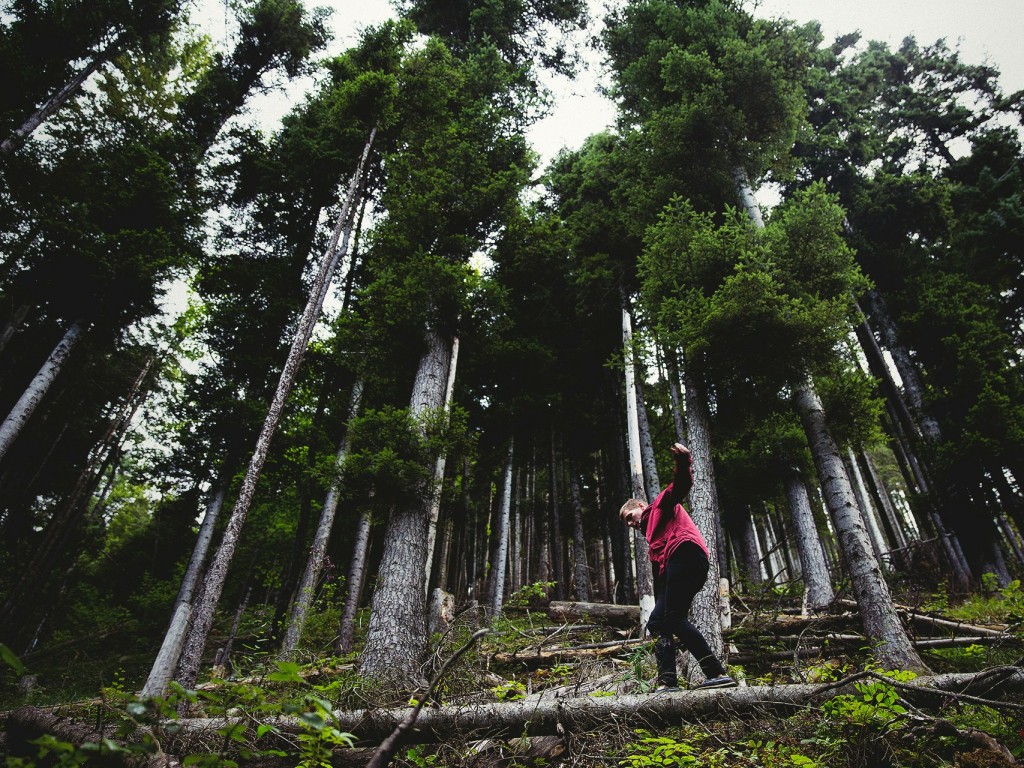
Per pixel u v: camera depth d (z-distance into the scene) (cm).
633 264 1452
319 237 1529
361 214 1441
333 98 1157
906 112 2094
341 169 1456
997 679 325
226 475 1237
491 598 1300
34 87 1397
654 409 1891
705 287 773
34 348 1345
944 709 322
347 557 1709
